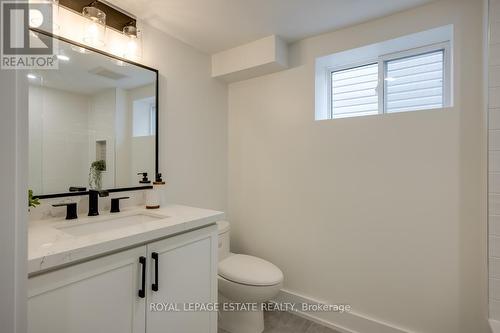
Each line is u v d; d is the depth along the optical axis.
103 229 1.29
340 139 1.83
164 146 1.81
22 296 0.56
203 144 2.12
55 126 1.27
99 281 0.89
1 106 0.53
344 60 1.94
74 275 0.83
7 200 0.54
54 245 0.84
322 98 2.03
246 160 2.29
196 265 1.25
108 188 1.48
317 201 1.93
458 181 1.45
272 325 1.85
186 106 1.97
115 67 1.51
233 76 2.20
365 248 1.74
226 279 1.69
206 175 2.15
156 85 1.73
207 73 2.17
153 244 1.06
